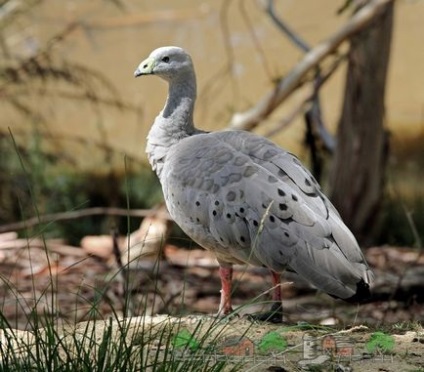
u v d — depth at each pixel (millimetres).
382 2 15383
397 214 17906
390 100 22859
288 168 8289
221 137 8805
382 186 17156
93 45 20375
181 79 9531
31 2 18797
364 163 16953
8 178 17562
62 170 19312
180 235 16328
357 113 16859
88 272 13633
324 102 22812
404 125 22078
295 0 24141
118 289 12484
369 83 16719
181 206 8688
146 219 15398
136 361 6828
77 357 6719
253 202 8172
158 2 23750
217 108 22266
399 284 11836
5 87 18641
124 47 23156
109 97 22406
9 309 11734
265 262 8102
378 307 12242
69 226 17891
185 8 23859
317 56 15680
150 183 19484
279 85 15703
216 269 14227
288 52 23188
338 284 7863
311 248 7941
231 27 23719
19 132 18719
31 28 21625
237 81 22766
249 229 8188
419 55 23641
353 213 17094
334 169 17188
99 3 22844
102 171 19875
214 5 24016
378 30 16500
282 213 8047
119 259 11281
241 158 8445
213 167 8492
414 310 12078
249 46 23438
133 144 21250
